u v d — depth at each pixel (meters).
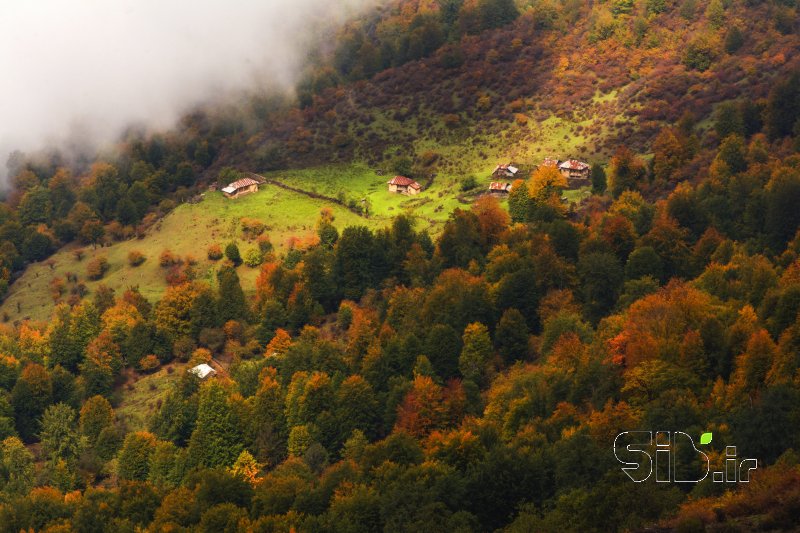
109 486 185.50
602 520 100.69
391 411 169.12
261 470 171.62
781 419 109.94
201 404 181.12
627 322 157.50
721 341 143.25
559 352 156.12
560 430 135.38
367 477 136.62
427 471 126.88
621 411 127.19
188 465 175.25
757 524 88.44
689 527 88.56
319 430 170.62
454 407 160.88
